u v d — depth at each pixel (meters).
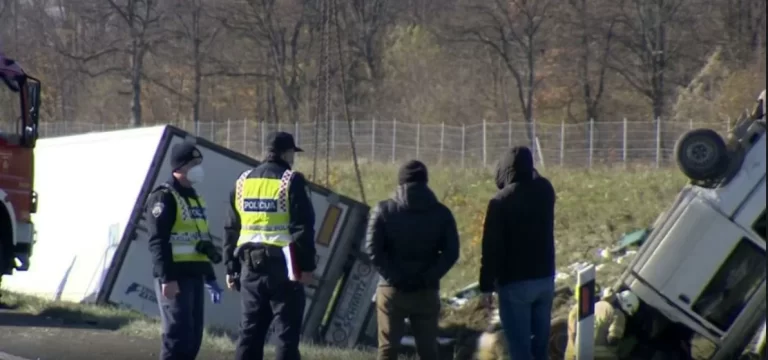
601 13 199.75
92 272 59.19
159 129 58.78
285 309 32.78
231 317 58.41
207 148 58.62
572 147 148.50
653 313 43.94
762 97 43.56
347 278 61.00
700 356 47.25
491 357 43.50
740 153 42.69
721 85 180.00
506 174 33.31
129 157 60.38
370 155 159.88
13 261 56.16
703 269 42.75
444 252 32.69
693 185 43.34
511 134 153.00
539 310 33.62
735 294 42.81
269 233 32.66
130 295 57.38
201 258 32.97
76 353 41.91
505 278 33.22
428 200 32.59
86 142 64.94
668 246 43.03
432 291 33.06
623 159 144.00
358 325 60.94
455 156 156.00
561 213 107.00
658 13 193.88
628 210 103.56
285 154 33.50
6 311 54.75
